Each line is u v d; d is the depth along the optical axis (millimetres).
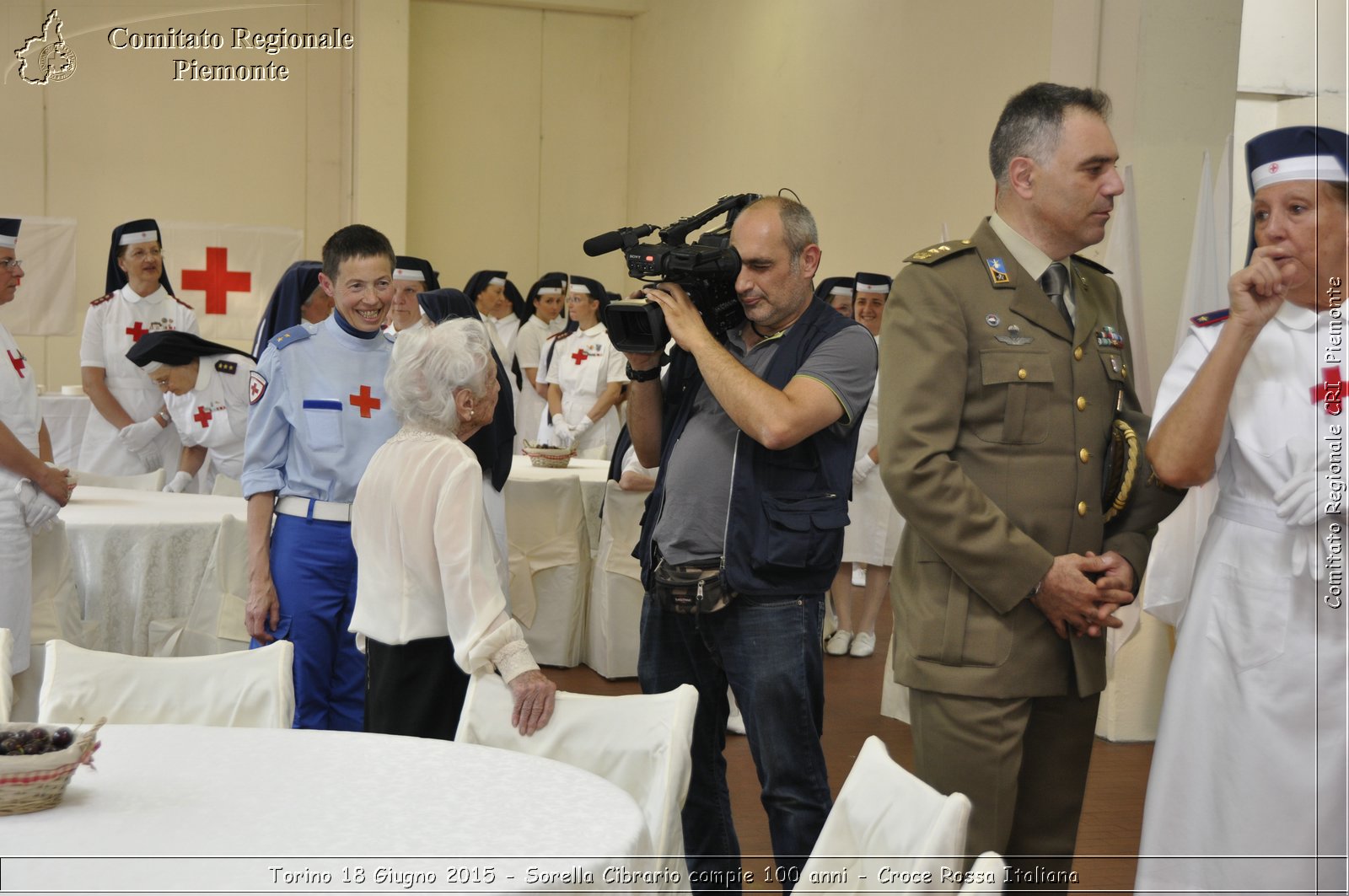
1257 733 2090
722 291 2479
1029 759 2393
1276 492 2080
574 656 5633
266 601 3109
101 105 11023
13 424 3475
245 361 5078
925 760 2305
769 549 2379
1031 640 2225
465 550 2244
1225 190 4426
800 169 8922
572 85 12484
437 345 2375
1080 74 5457
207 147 11305
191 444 5086
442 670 2418
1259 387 2127
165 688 2342
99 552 3939
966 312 2248
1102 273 2486
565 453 6070
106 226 11094
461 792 1794
